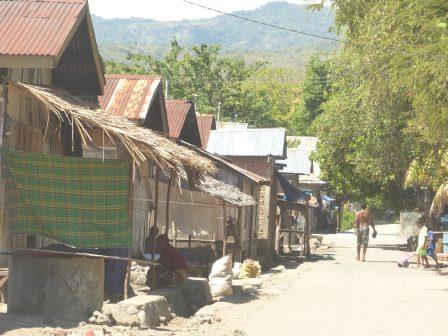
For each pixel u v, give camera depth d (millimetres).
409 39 21078
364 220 33531
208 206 25016
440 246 37906
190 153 14359
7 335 10500
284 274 25766
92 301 12672
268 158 37500
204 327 13477
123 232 13016
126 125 13500
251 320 14430
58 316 12359
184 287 17516
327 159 43500
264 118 86938
